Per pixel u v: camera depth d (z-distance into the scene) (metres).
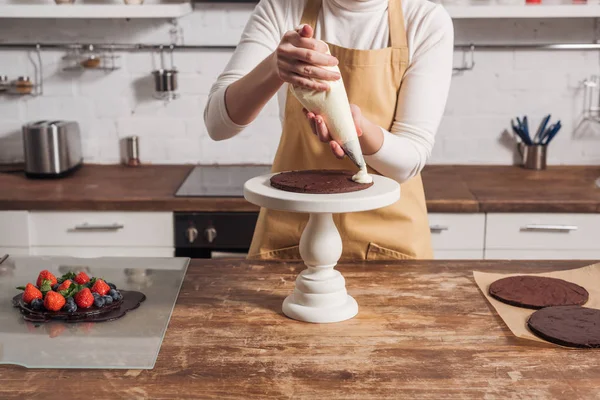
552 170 3.22
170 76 3.17
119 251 2.78
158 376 1.21
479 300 1.53
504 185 2.95
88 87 3.28
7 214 2.74
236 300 1.53
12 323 1.42
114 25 3.23
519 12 2.88
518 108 3.27
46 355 1.28
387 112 1.80
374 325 1.40
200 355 1.28
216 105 1.67
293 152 1.86
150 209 2.73
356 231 1.83
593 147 3.31
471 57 3.22
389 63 1.78
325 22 1.81
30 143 3.01
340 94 1.40
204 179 3.03
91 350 1.30
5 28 3.23
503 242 2.75
